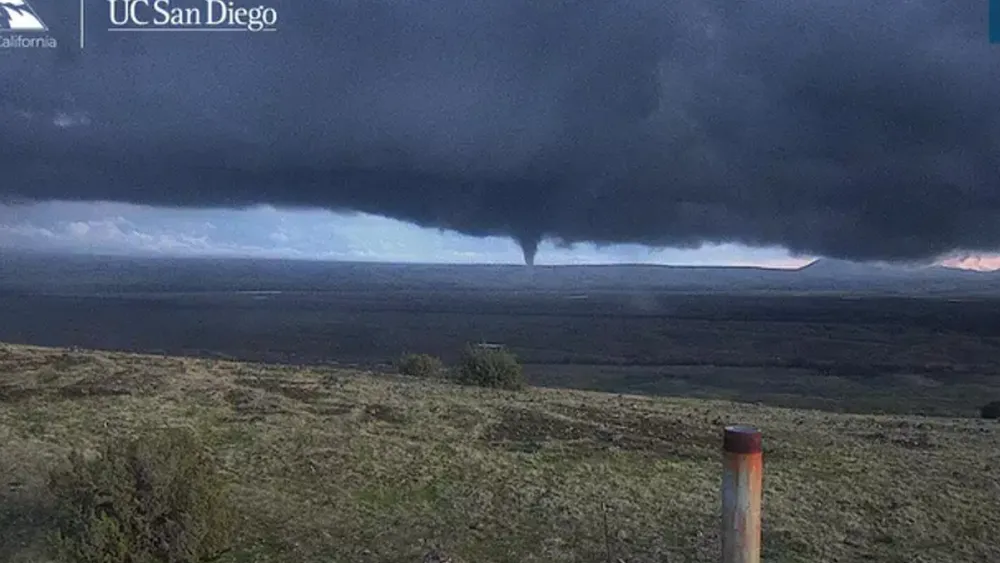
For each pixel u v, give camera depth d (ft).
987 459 80.07
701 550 50.24
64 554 41.65
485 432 80.48
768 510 58.90
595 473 67.31
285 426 75.66
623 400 115.55
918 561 50.11
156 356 120.78
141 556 42.96
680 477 68.13
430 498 58.65
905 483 68.95
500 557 48.06
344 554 47.09
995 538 56.29
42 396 80.38
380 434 75.72
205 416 77.71
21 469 55.47
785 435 88.74
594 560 48.14
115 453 45.34
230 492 55.88
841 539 53.98
